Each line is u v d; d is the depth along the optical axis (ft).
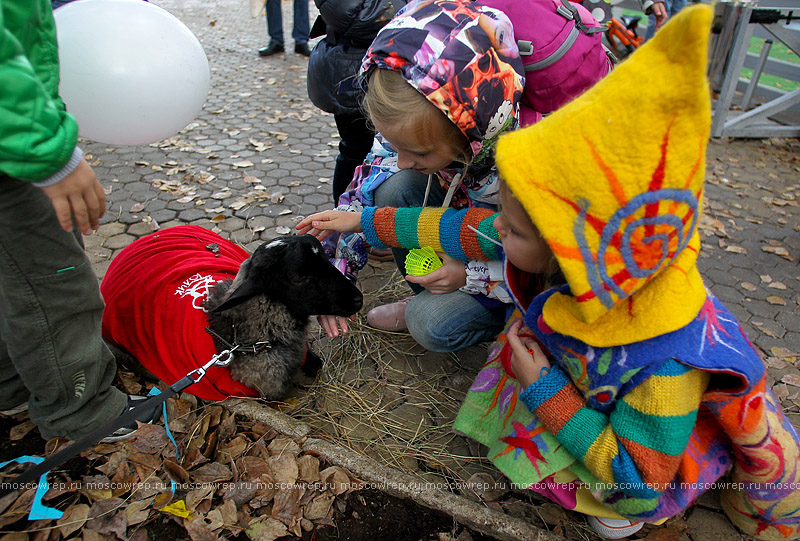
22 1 4.38
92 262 11.46
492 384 7.07
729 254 12.79
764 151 19.03
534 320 6.03
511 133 4.68
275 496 6.88
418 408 8.57
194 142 17.89
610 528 6.51
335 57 9.59
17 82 4.21
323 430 8.13
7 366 7.16
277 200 14.16
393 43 5.84
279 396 8.50
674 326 4.82
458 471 7.57
